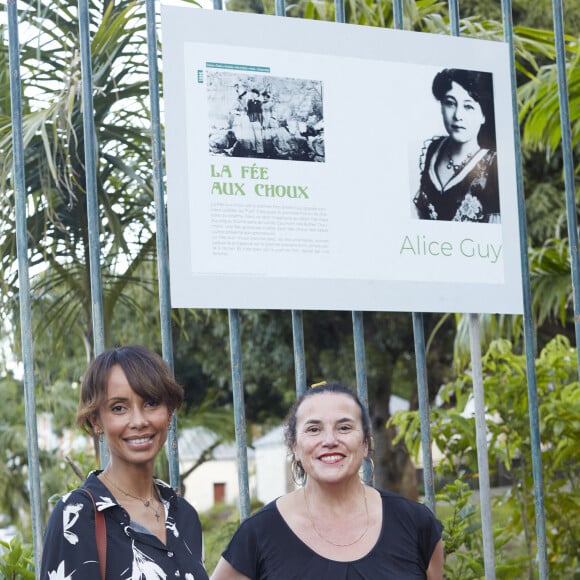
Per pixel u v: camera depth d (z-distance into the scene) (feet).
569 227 12.32
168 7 10.69
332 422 8.70
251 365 37.22
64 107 12.99
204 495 84.84
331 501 8.77
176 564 7.50
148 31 10.80
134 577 7.23
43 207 14.20
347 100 11.39
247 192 10.84
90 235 10.43
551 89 17.19
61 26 13.93
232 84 10.89
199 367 41.63
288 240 10.97
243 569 8.71
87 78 10.56
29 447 9.99
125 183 15.19
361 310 11.29
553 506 15.99
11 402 37.60
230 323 10.82
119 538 7.36
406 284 11.47
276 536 8.69
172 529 7.73
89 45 10.62
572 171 12.32
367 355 36.63
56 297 16.52
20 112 10.43
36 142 13.60
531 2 33.22
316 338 37.06
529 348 12.04
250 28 11.03
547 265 19.04
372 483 10.63
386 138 11.53
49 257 14.70
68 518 7.27
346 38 11.47
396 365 39.27
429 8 15.92
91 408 7.67
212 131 10.77
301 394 9.83
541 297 19.40
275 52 11.12
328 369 36.70
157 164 10.65
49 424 38.47
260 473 79.77
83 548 7.19
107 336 15.19
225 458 80.07
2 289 13.97
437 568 9.03
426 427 11.53
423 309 11.53
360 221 11.30
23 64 13.98
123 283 15.24
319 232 11.11
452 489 13.55
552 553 16.03
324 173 11.20
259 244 10.84
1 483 36.55
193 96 10.72
